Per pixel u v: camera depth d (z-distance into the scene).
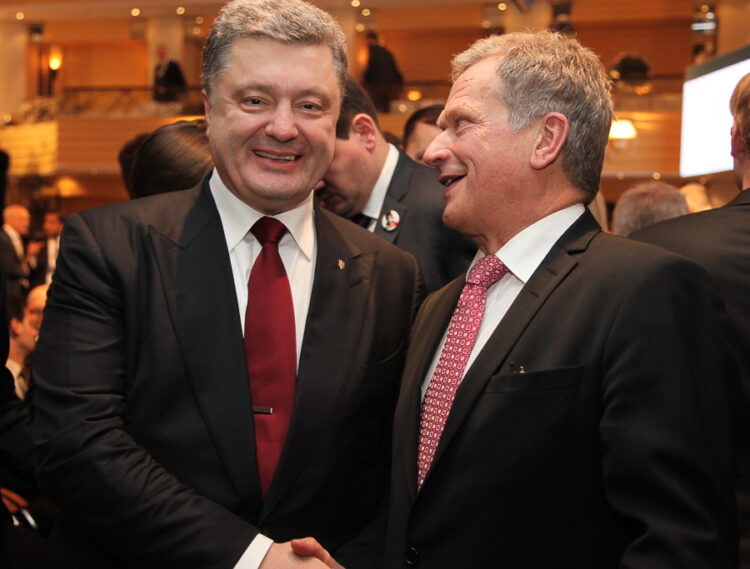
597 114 1.29
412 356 1.44
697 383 1.09
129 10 16.22
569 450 1.13
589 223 1.30
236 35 1.33
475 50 1.36
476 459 1.17
